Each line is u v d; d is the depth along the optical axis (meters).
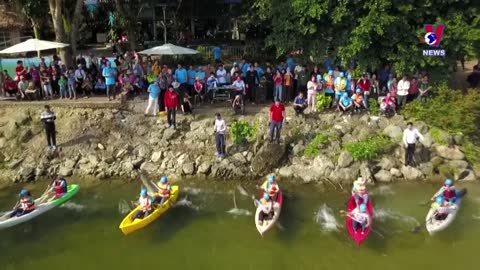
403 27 18.70
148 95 20.70
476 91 17.92
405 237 12.59
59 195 14.66
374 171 16.20
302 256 11.81
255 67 20.64
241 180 16.25
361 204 12.80
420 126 17.28
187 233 13.01
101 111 18.91
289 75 20.00
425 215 13.70
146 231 13.13
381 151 16.58
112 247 12.38
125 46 33.72
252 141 17.42
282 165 16.75
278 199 14.16
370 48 19.48
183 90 19.58
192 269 11.34
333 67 20.94
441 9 18.95
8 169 16.81
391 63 20.53
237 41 35.03
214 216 13.90
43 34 35.06
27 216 13.59
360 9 19.09
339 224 13.30
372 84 19.58
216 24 36.94
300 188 15.58
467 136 17.34
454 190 13.25
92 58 22.11
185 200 14.88
